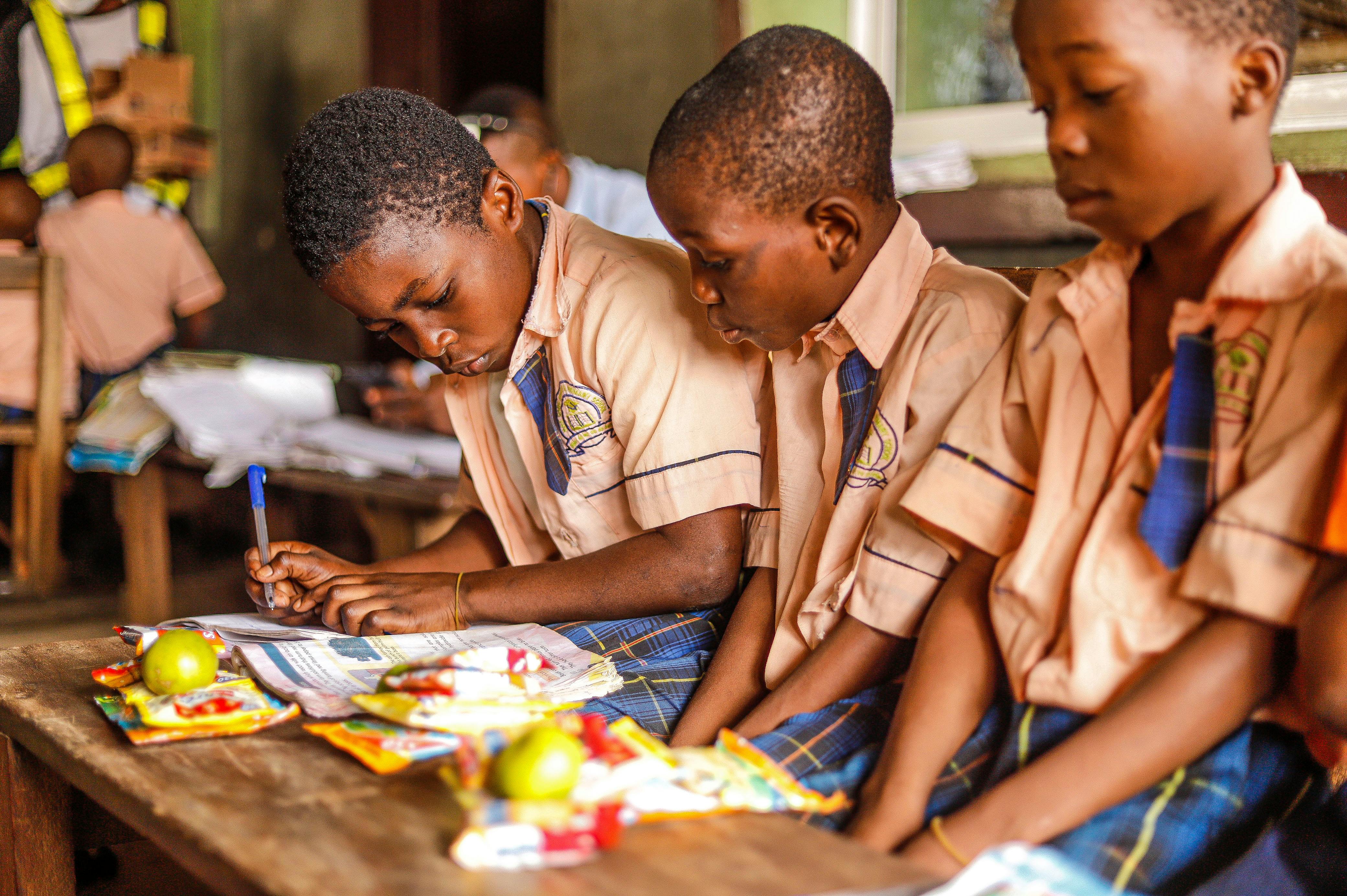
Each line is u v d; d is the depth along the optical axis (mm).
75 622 3283
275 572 1391
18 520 3738
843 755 1054
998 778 937
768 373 1355
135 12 5297
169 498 3461
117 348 3969
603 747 838
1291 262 885
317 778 916
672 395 1286
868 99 1108
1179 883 857
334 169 1196
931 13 2799
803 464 1271
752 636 1273
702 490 1279
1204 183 873
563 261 1376
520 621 1347
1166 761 859
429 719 939
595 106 3668
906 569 1102
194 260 4215
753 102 1059
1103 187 880
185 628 1301
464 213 1255
